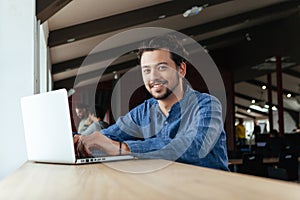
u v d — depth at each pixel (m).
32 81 2.26
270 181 0.75
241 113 21.66
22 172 1.05
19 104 2.22
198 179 0.79
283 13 9.10
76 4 4.03
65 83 8.62
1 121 2.18
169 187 0.69
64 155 1.25
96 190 0.69
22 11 2.30
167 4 5.51
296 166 6.20
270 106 13.17
